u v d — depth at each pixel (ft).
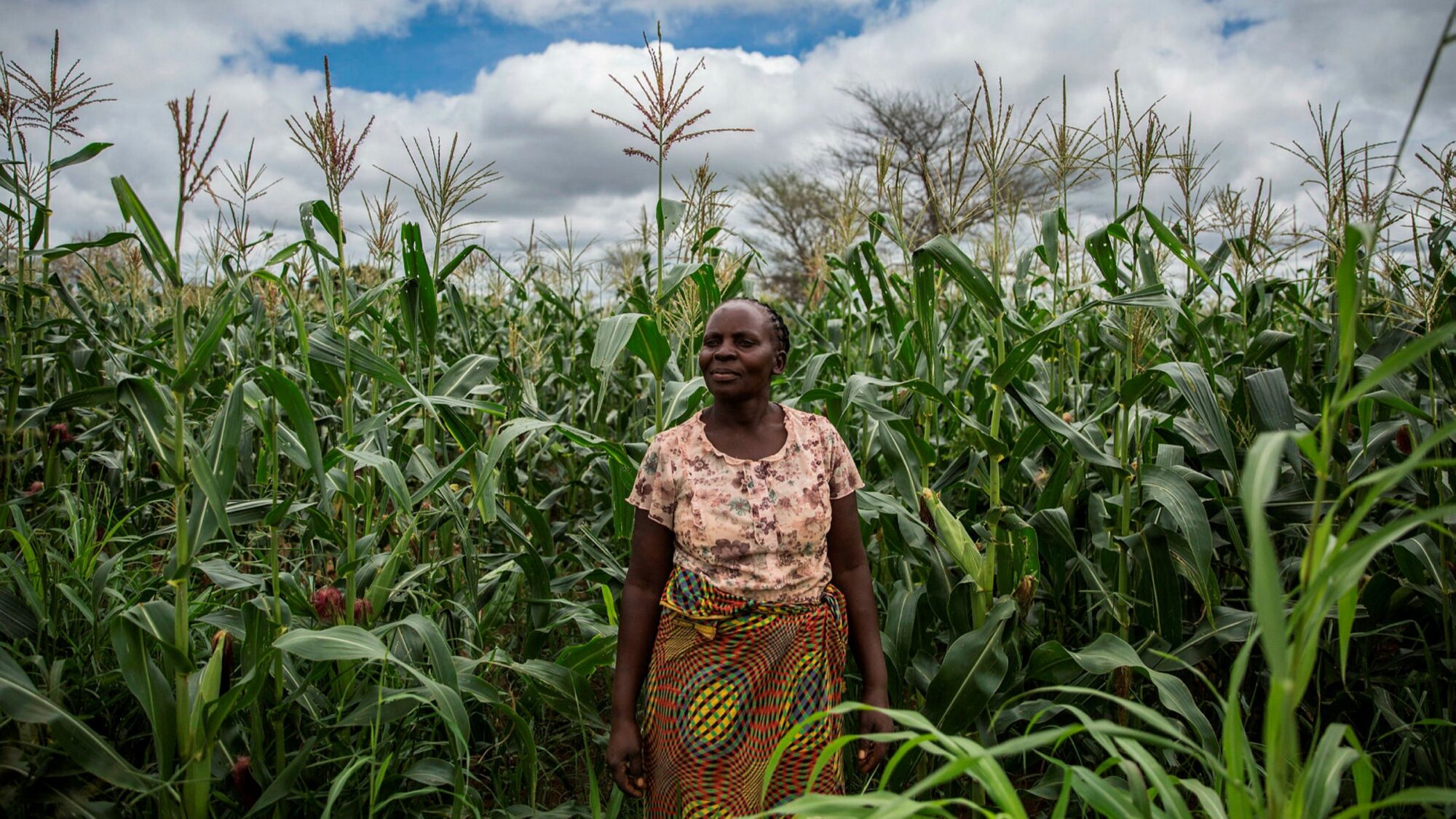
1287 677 4.06
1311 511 10.37
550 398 22.38
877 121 76.79
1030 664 9.20
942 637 11.19
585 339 19.61
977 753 4.97
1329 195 11.64
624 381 19.90
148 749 8.87
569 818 8.97
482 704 10.34
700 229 12.89
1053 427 9.39
